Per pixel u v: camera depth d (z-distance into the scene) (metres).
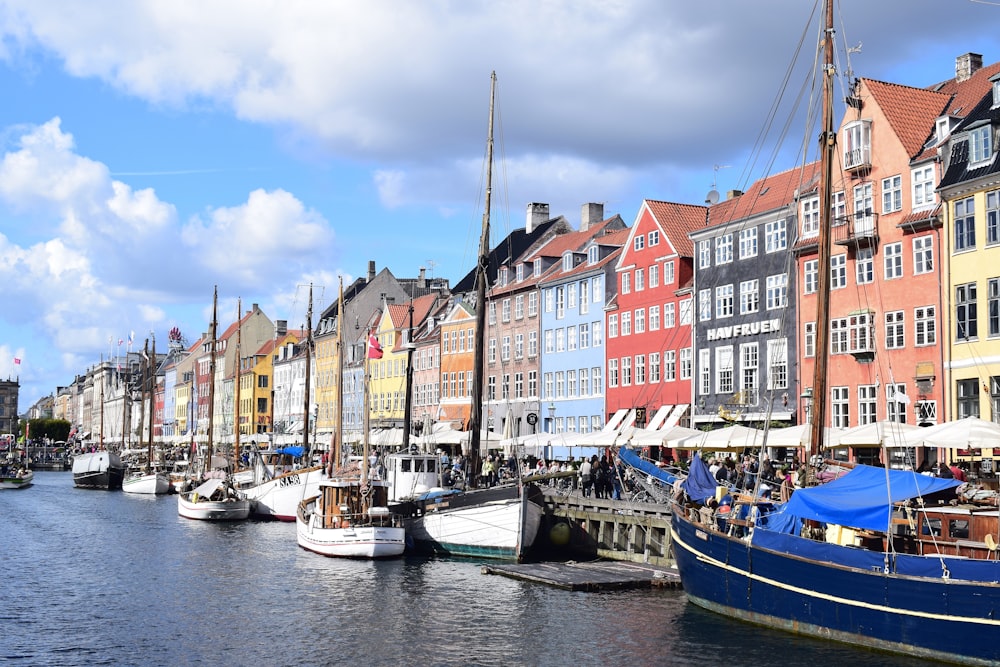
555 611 29.52
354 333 113.75
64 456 181.25
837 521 24.12
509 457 53.62
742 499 28.41
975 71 51.66
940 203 45.19
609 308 70.12
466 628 27.70
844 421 49.62
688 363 61.97
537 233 90.69
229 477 70.88
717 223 59.69
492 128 45.66
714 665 23.08
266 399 140.88
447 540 41.75
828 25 29.94
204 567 40.53
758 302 55.88
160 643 26.86
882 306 47.84
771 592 25.80
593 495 45.16
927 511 24.14
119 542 50.34
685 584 29.86
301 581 36.25
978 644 21.22
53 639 27.44
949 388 44.03
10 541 51.34
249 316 152.12
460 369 89.88
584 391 73.06
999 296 41.91
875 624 23.09
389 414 102.12
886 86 49.97
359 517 42.97
